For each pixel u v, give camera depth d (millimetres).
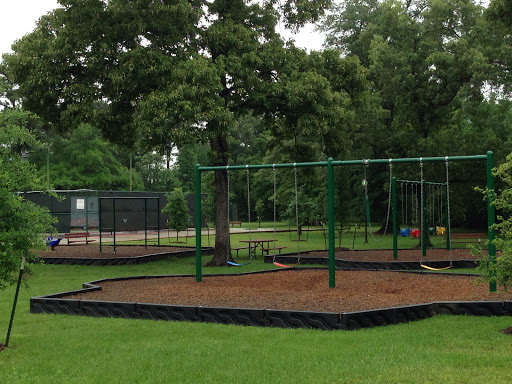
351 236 32062
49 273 14898
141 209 34531
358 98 18859
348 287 10328
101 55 15656
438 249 19609
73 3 15539
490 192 7484
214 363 5746
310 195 28859
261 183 55469
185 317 8141
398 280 11047
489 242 8273
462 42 22609
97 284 11469
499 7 19078
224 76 15984
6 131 7594
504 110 28375
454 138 24859
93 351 6379
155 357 6047
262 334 7031
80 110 15812
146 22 15586
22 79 16109
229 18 16766
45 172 47688
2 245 6484
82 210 32406
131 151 19172
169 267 16438
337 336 6766
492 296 8820
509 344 6211
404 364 5477
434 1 23562
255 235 34781
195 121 14320
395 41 24625
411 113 24031
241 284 11234
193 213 40469
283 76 16359
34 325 7957
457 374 5109
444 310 8117
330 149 17547
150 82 15594
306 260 16547
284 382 5035
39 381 5266
